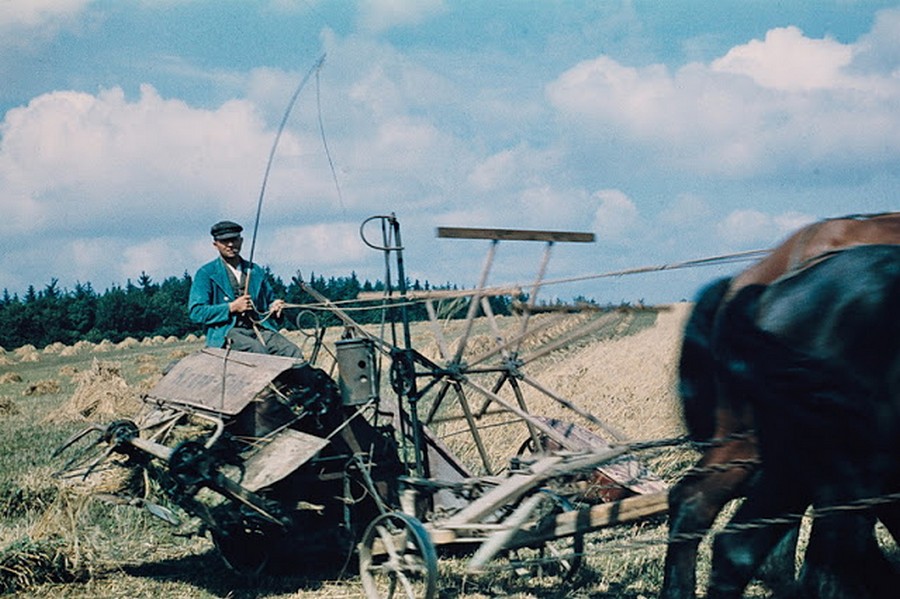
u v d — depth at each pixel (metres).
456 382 7.44
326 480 7.43
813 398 4.67
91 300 89.06
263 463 6.95
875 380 4.53
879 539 7.33
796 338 4.70
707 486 5.19
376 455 7.47
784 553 5.24
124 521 9.12
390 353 7.24
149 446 7.05
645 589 6.90
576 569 7.11
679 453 8.59
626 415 12.22
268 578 7.45
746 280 5.13
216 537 7.67
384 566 6.27
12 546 7.67
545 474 5.77
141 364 41.72
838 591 4.67
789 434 4.88
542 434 8.17
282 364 7.47
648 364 17.25
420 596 6.74
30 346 67.69
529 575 7.45
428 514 6.99
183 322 87.25
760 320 4.85
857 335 4.54
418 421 7.12
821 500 4.82
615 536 8.00
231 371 7.69
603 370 17.14
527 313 6.23
